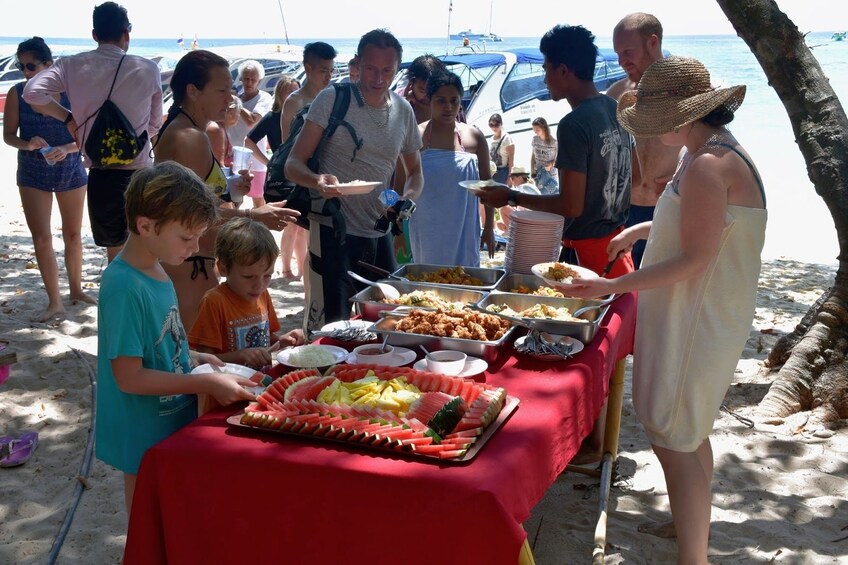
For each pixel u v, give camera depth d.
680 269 2.55
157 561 2.15
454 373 2.59
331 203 4.05
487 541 1.87
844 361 4.59
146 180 2.22
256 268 3.00
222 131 6.33
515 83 12.98
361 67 4.04
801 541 3.34
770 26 4.71
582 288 2.61
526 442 2.13
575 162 3.54
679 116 2.56
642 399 2.81
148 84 4.98
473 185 3.85
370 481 1.94
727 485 3.82
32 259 8.05
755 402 4.75
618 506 3.61
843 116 4.70
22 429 4.24
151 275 2.36
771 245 10.97
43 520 3.39
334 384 2.39
